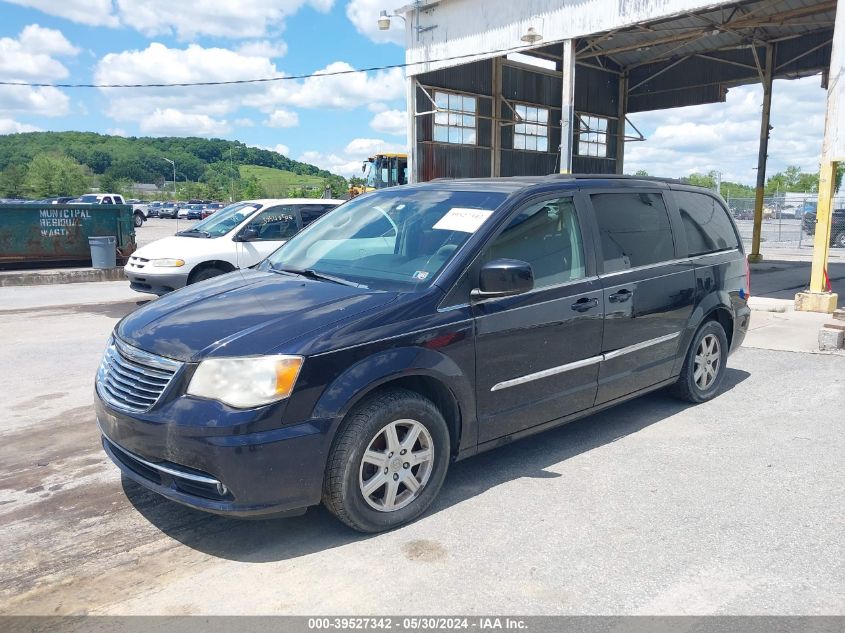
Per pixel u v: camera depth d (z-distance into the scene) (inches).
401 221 171.5
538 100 861.2
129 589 117.8
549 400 165.6
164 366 125.7
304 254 180.9
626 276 183.9
